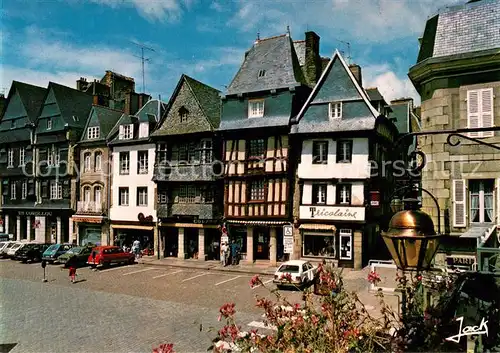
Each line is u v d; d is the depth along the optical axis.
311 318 5.52
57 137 37.22
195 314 15.38
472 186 14.98
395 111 33.12
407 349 5.26
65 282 21.77
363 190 24.20
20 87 41.41
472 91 14.76
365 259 25.31
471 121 14.77
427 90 15.69
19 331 13.55
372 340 5.46
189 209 29.16
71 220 35.88
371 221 25.61
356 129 24.08
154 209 31.23
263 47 29.58
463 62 14.59
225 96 28.36
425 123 15.75
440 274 8.66
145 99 36.53
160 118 31.39
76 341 12.59
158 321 14.52
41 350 11.87
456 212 14.96
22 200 39.91
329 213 24.92
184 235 30.12
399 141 5.18
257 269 25.22
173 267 26.83
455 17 15.50
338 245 24.89
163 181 30.00
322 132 24.88
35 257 29.08
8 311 15.95
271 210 26.28
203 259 29.14
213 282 21.77
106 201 33.81
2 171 41.69
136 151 32.34
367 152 24.23
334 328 5.44
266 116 26.92
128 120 32.69
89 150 35.16
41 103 42.09
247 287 20.38
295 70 27.70
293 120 25.84
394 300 15.46
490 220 14.66
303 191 25.78
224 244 27.33
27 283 21.45
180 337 12.80
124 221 32.66
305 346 5.36
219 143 29.12
